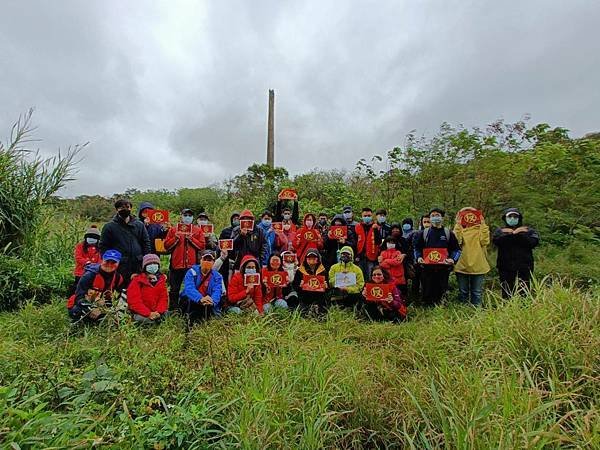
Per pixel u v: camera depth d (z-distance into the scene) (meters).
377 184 10.94
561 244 8.55
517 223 6.77
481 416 2.56
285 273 6.76
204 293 6.25
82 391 3.18
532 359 3.64
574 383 3.22
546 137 9.99
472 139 9.12
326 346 4.52
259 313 6.09
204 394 3.22
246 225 7.25
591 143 9.68
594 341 3.54
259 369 3.74
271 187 14.09
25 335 5.04
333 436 2.96
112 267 5.75
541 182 9.31
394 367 4.13
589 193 8.85
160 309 5.91
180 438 2.64
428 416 3.08
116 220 6.53
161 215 7.63
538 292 4.55
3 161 7.62
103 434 2.57
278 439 2.70
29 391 3.06
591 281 6.91
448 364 3.89
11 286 6.75
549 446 2.60
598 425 2.55
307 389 3.30
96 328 5.14
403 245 7.97
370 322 6.33
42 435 2.36
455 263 6.99
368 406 3.30
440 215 7.15
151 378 3.42
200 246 7.21
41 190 8.02
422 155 9.72
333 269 7.43
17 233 7.71
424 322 6.03
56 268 7.63
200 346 4.76
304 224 8.22
